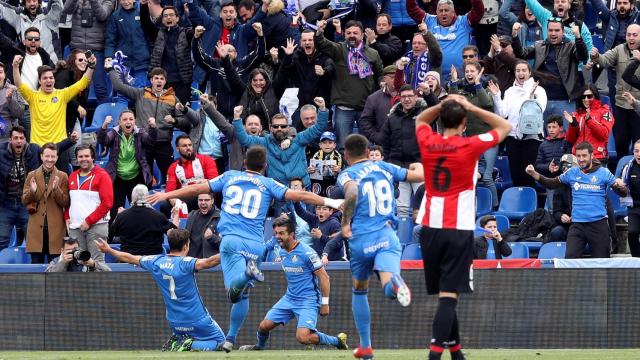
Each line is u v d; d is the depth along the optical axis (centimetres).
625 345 2944
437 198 1786
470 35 4175
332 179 3744
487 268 2975
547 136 3806
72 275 3069
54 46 4431
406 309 3003
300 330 2719
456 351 1839
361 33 3962
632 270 2947
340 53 3966
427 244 1792
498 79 4003
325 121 3638
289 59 3962
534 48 4066
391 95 3819
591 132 3681
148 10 4328
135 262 2725
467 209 1777
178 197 2419
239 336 3036
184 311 2723
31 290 3080
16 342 3077
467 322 2972
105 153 3978
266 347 3027
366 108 3838
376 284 3014
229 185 2434
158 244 3334
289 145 3662
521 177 3897
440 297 1770
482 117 1792
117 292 3058
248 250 2402
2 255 3697
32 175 3556
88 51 3997
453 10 4172
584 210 3309
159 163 3978
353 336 3003
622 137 3966
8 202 3753
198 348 2745
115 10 4450
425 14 4244
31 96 3941
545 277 2964
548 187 3431
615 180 3303
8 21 4378
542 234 3612
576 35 3909
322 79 4003
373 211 2014
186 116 3925
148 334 3044
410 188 3694
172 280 2702
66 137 3981
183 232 2731
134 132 3866
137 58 4356
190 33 4159
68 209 3553
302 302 2745
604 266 3059
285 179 3659
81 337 3059
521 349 2858
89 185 3525
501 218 3753
